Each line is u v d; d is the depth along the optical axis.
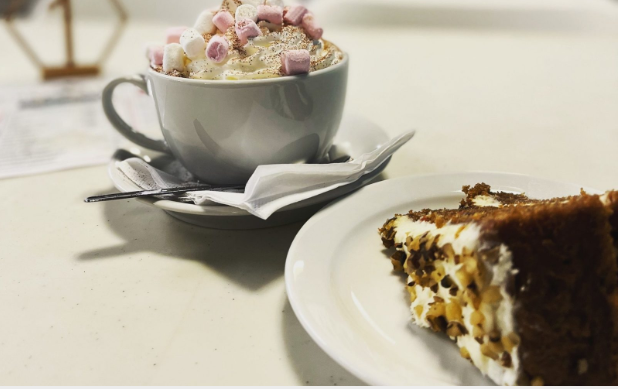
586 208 0.21
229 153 0.32
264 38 0.32
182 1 1.21
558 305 0.21
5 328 0.25
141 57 0.78
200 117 0.31
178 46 0.32
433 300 0.24
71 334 0.25
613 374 0.21
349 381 0.22
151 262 0.30
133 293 0.27
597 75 0.67
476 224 0.22
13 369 0.23
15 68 0.73
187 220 0.33
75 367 0.23
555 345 0.21
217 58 0.31
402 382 0.20
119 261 0.30
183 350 0.24
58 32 0.97
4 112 0.54
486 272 0.21
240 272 0.29
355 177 0.32
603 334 0.21
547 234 0.21
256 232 0.32
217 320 0.26
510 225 0.21
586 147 0.44
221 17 0.33
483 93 0.60
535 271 0.21
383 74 0.71
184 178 0.36
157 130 0.44
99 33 0.98
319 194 0.30
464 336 0.23
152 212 0.35
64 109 0.55
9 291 0.28
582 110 0.53
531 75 0.68
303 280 0.25
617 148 0.43
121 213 0.35
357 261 0.28
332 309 0.23
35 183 0.39
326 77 0.32
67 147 0.45
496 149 0.44
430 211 0.29
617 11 1.02
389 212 0.31
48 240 0.32
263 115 0.31
